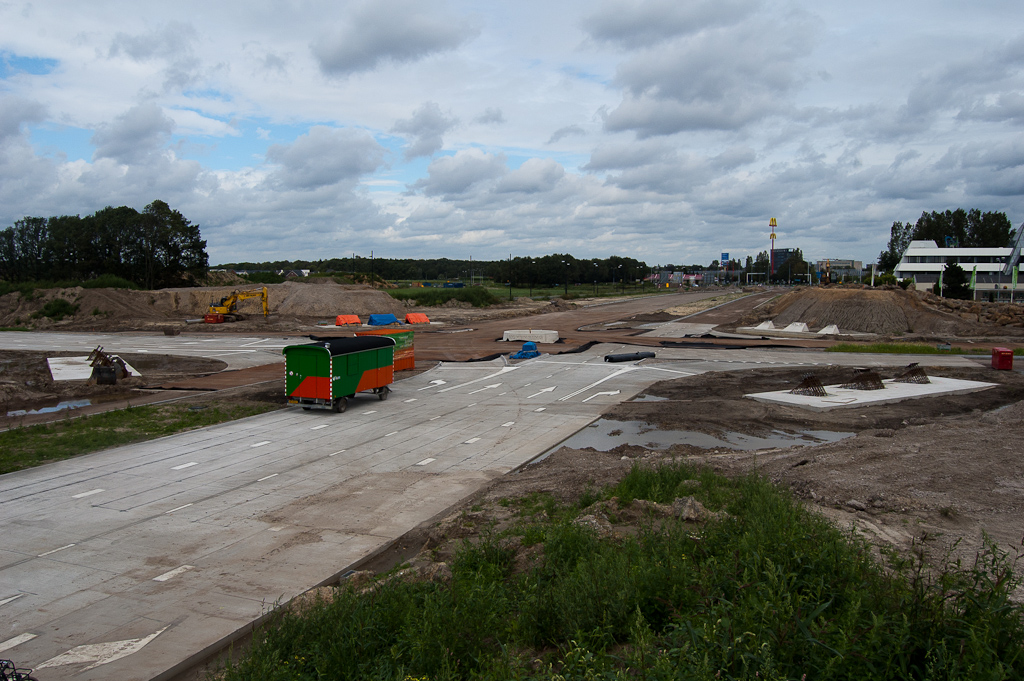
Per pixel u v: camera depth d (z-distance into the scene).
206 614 8.88
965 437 17.20
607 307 95.38
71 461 17.09
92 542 11.61
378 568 10.66
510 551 9.76
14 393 28.27
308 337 53.25
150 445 19.00
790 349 45.44
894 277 104.12
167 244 109.38
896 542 9.50
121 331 59.44
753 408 24.44
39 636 8.28
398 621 7.01
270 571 10.41
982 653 4.98
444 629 6.57
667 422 22.30
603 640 6.36
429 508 13.65
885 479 13.23
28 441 19.08
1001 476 13.18
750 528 8.83
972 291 93.38
